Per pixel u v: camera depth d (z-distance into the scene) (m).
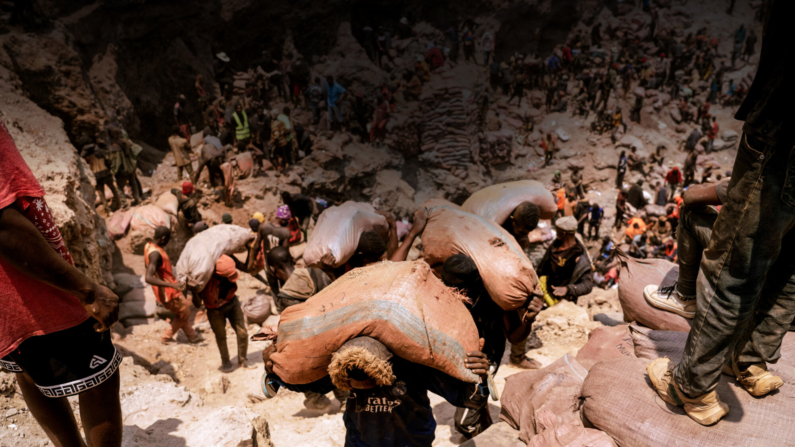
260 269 8.70
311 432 4.36
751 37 28.34
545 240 15.61
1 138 1.54
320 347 2.12
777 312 2.11
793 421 2.12
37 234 1.54
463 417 3.52
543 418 2.61
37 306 1.68
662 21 29.22
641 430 2.24
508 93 25.23
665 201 19.86
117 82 16.39
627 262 4.18
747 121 1.70
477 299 3.62
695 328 2.03
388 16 25.75
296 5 22.20
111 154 12.15
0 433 2.82
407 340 2.03
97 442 1.98
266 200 14.58
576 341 6.31
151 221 10.96
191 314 8.45
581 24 28.42
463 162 21.78
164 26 18.38
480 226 4.03
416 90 22.20
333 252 5.38
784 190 1.70
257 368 6.31
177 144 14.31
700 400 2.14
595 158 23.48
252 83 20.02
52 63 13.12
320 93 19.22
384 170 19.67
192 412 3.43
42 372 1.79
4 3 12.89
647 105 25.95
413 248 10.85
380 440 2.25
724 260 1.87
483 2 26.08
